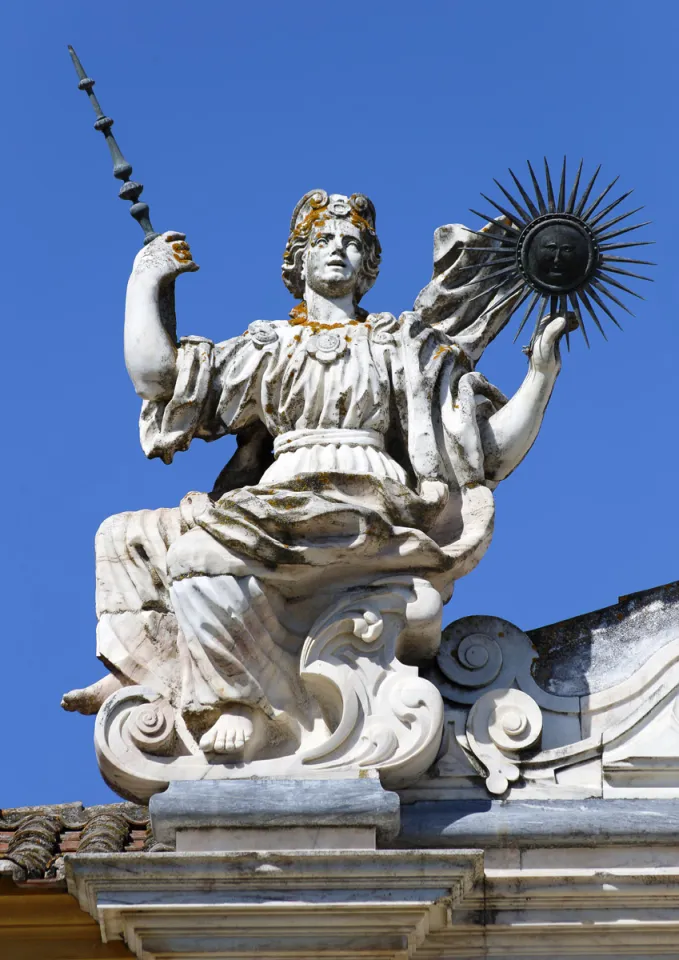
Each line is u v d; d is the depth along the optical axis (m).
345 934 12.67
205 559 13.40
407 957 12.72
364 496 13.79
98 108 15.51
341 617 13.50
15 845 13.99
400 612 13.59
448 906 12.70
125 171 15.25
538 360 14.44
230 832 12.81
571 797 13.43
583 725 13.74
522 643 13.99
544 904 12.95
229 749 13.16
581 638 14.12
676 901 12.97
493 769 13.45
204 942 12.67
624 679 13.88
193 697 13.34
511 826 13.06
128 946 12.95
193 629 13.32
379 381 14.43
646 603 14.22
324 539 13.52
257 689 13.30
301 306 14.99
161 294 14.83
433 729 13.22
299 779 13.06
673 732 13.67
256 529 13.39
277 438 14.49
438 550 13.65
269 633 13.46
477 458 14.19
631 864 13.03
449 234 15.16
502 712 13.64
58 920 13.29
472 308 15.14
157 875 12.60
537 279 14.47
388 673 13.45
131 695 13.51
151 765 13.23
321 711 13.50
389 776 13.23
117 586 14.24
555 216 14.43
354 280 14.99
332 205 15.11
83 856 12.59
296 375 14.41
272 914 12.62
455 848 12.95
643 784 13.55
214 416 14.66
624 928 12.91
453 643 13.97
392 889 12.63
